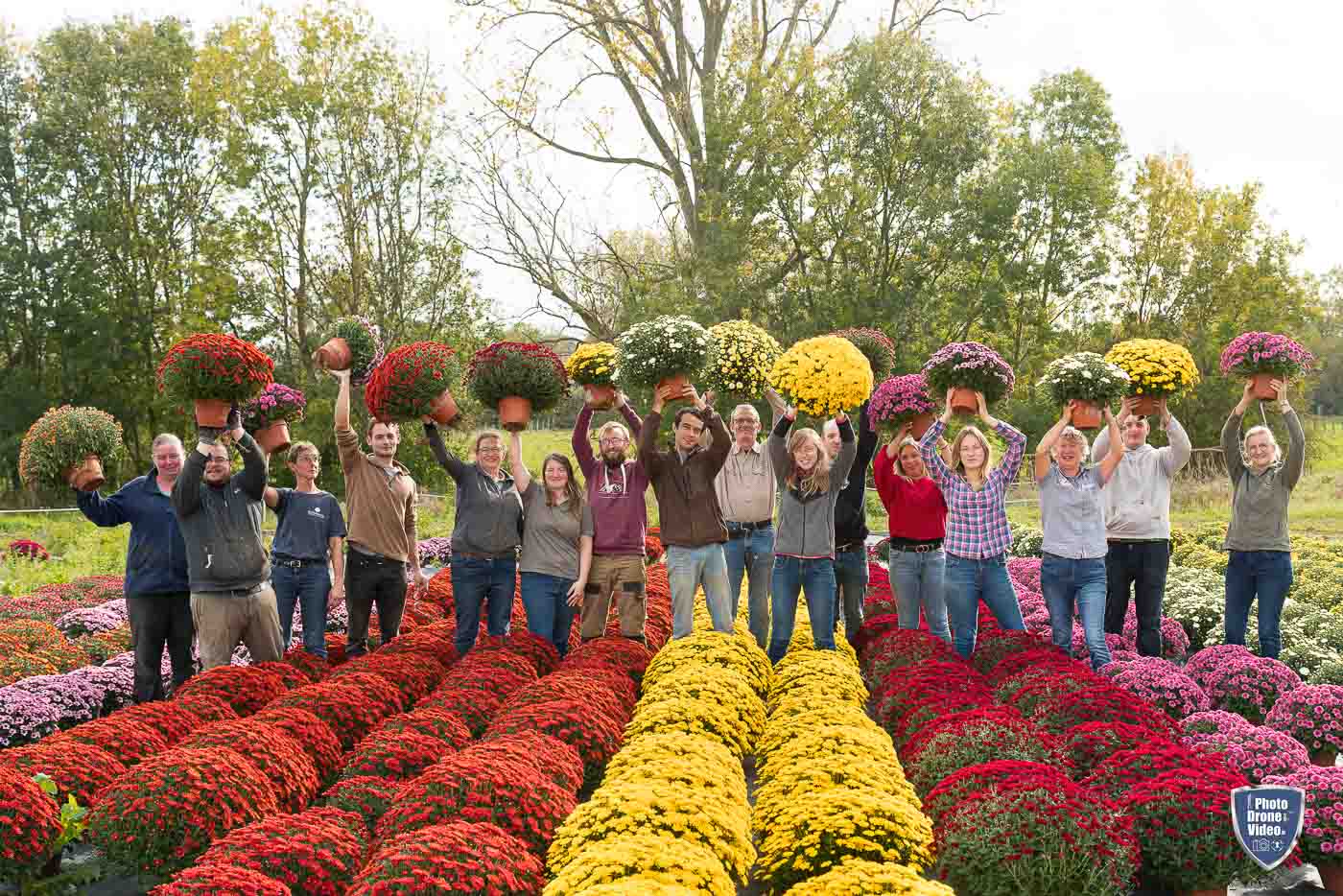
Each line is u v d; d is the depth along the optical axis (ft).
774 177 91.61
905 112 94.58
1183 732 19.81
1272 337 25.62
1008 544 24.77
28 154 109.60
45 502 99.76
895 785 14.85
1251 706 22.58
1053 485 24.80
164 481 23.27
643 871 11.57
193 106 106.93
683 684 19.89
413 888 11.59
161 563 22.93
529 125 94.38
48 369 114.32
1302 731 20.47
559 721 17.89
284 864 12.80
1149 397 25.82
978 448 24.39
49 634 29.14
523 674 22.63
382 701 20.66
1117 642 26.50
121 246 111.14
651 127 96.94
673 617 24.27
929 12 99.25
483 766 14.73
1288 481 25.77
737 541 26.48
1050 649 22.95
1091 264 111.55
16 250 107.04
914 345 93.04
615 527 25.75
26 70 112.06
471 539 25.48
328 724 19.38
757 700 20.11
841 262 96.58
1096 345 120.37
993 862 13.21
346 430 25.44
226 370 20.90
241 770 15.52
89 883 15.57
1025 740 17.03
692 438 23.30
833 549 24.86
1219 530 50.78
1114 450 24.53
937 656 23.43
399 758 17.06
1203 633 31.14
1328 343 196.03
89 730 17.63
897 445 25.62
